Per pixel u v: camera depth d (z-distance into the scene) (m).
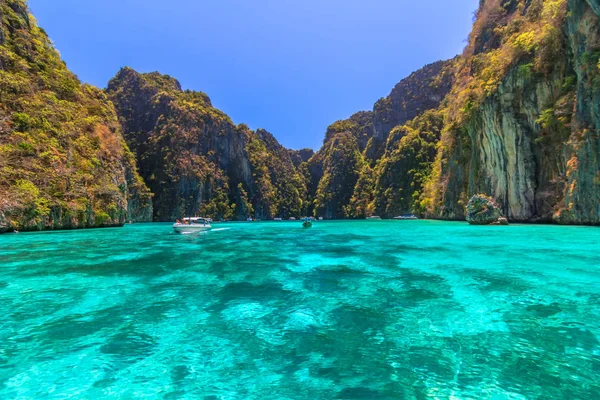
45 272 12.28
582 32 31.77
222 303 8.27
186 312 7.56
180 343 5.81
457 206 59.56
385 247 19.78
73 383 4.52
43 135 38.41
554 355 5.13
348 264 13.93
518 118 41.34
